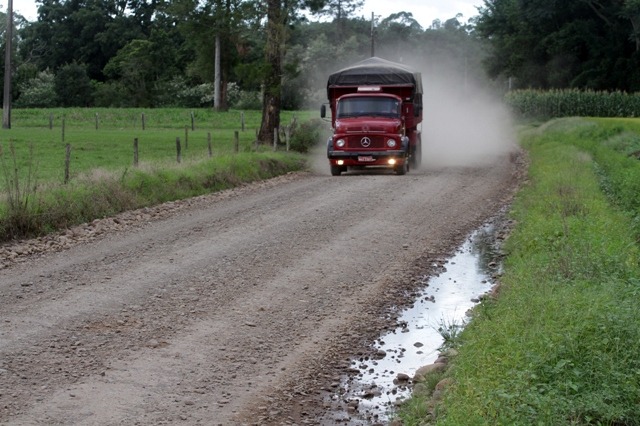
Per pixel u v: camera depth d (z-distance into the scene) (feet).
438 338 25.91
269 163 77.82
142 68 309.01
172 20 348.38
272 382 21.75
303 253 38.73
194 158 73.05
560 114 182.29
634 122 123.24
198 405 19.94
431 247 40.78
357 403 20.34
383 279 33.83
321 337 25.85
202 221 48.37
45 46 383.86
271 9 99.55
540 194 51.62
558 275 26.96
